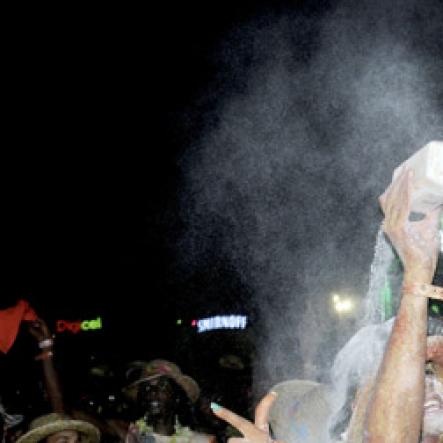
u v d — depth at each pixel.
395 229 1.10
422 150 1.08
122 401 4.79
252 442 1.35
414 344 1.03
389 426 1.01
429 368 1.15
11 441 3.80
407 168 1.11
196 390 4.41
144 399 4.11
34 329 3.69
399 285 1.27
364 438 1.05
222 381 6.68
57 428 3.49
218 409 1.40
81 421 3.56
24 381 4.21
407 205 1.08
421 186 1.05
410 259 1.07
